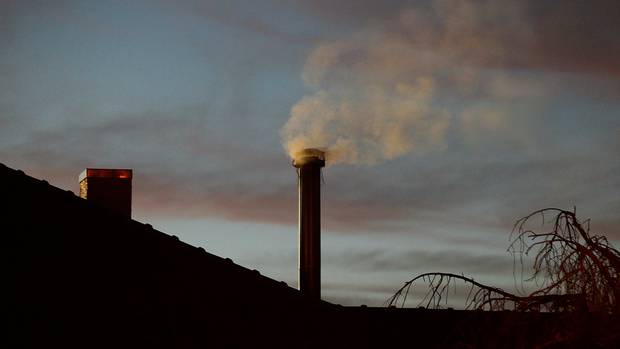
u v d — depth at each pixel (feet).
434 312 54.80
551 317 34.22
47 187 49.24
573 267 34.06
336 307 51.70
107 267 48.98
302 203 71.36
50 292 47.88
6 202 48.55
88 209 49.52
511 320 34.45
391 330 53.62
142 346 48.42
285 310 50.78
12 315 47.11
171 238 50.29
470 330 35.42
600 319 33.06
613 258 34.30
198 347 49.03
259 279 50.88
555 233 35.01
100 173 59.36
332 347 51.13
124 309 48.62
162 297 49.29
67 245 48.75
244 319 50.06
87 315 48.06
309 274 70.33
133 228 49.90
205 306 49.70
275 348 50.08
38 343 47.06
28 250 48.19
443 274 36.52
